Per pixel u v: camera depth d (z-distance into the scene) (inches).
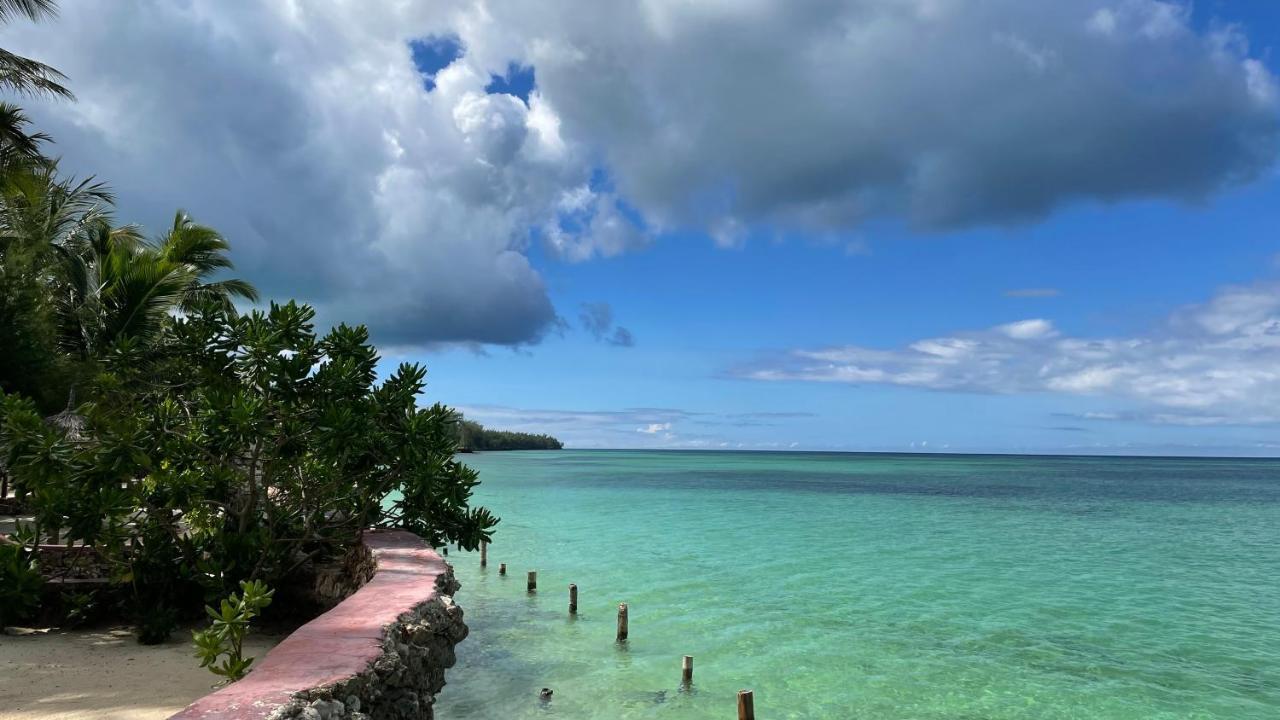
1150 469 5851.4
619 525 1248.8
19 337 633.6
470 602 637.9
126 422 399.5
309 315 445.4
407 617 278.7
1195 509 1824.6
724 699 411.5
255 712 178.5
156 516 413.7
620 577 767.7
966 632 575.2
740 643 526.9
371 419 429.4
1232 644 553.3
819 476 3393.2
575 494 2006.6
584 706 393.4
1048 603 690.8
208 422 400.5
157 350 458.3
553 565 836.6
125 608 401.7
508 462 5369.1
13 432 360.8
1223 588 781.9
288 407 417.4
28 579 380.2
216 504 426.6
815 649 517.3
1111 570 887.7
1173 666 495.8
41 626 395.5
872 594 711.1
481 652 487.2
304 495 443.5
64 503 367.9
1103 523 1439.5
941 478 3393.2
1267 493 2554.1
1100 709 416.2
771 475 3440.0
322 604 458.9
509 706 388.8
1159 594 746.2
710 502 1768.0
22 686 295.9
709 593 698.2
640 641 522.0
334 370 426.9
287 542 442.0
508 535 1108.5
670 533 1149.7
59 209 933.2
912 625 592.7
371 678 219.3
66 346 836.0
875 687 442.0
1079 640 558.6
